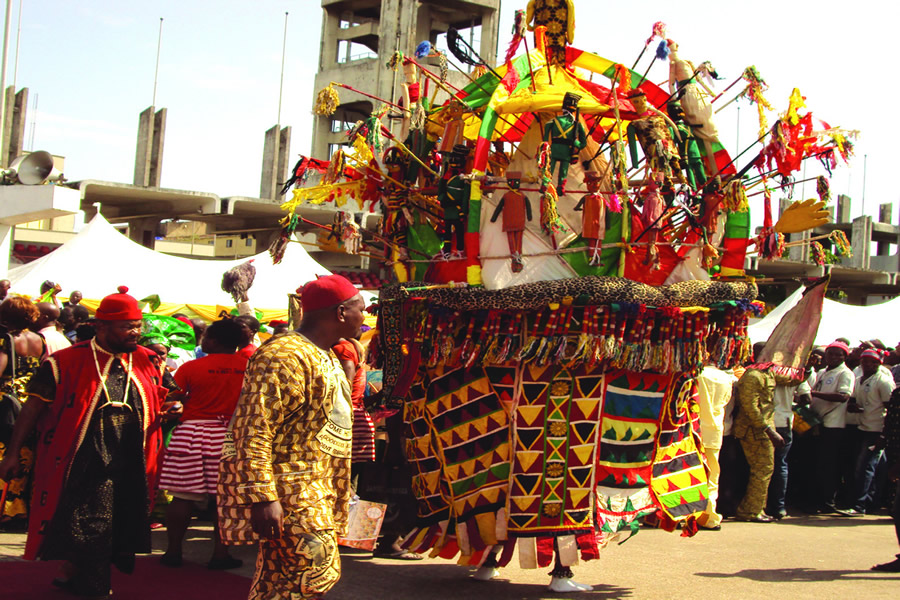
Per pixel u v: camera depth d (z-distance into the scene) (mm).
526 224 5125
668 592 5453
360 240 5715
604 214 5078
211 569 5672
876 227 37812
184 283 13586
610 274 5113
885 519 9617
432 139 5996
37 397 4711
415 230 5930
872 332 15820
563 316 4891
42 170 14328
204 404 5793
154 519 7262
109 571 4809
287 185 5852
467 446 5195
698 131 5551
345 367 6199
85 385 4746
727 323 5336
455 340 5125
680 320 5121
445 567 5992
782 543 7527
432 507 5355
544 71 5586
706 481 5488
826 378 9938
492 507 5102
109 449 4750
